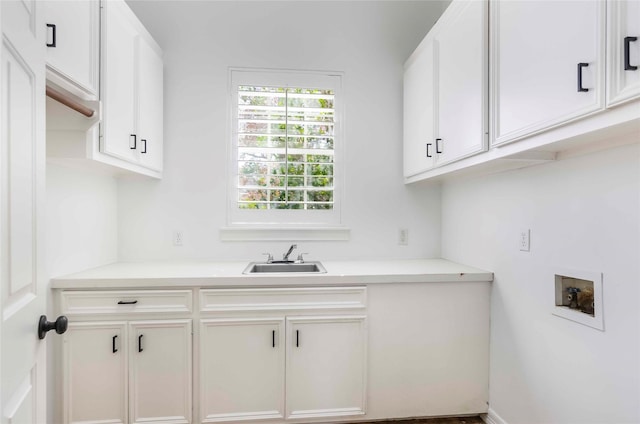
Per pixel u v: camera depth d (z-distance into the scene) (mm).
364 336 1864
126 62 1798
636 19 855
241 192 2422
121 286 1723
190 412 1771
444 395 1922
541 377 1559
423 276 1891
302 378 1838
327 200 2486
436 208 2555
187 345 1765
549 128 1158
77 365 1704
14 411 729
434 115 1971
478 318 1942
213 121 2391
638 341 1128
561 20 1083
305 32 2455
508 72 1363
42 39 885
